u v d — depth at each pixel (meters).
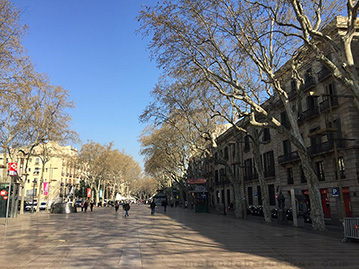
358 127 21.62
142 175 118.94
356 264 7.46
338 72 11.63
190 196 50.53
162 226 18.42
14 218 27.25
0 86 16.88
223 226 18.55
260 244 10.93
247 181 40.53
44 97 33.22
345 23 21.36
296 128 16.45
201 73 18.58
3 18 16.02
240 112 21.30
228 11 14.94
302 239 12.36
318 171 25.66
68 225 19.28
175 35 15.90
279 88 16.61
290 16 16.81
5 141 32.41
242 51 15.67
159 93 29.16
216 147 28.58
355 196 20.95
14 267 7.11
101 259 8.05
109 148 64.56
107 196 106.62
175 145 43.97
